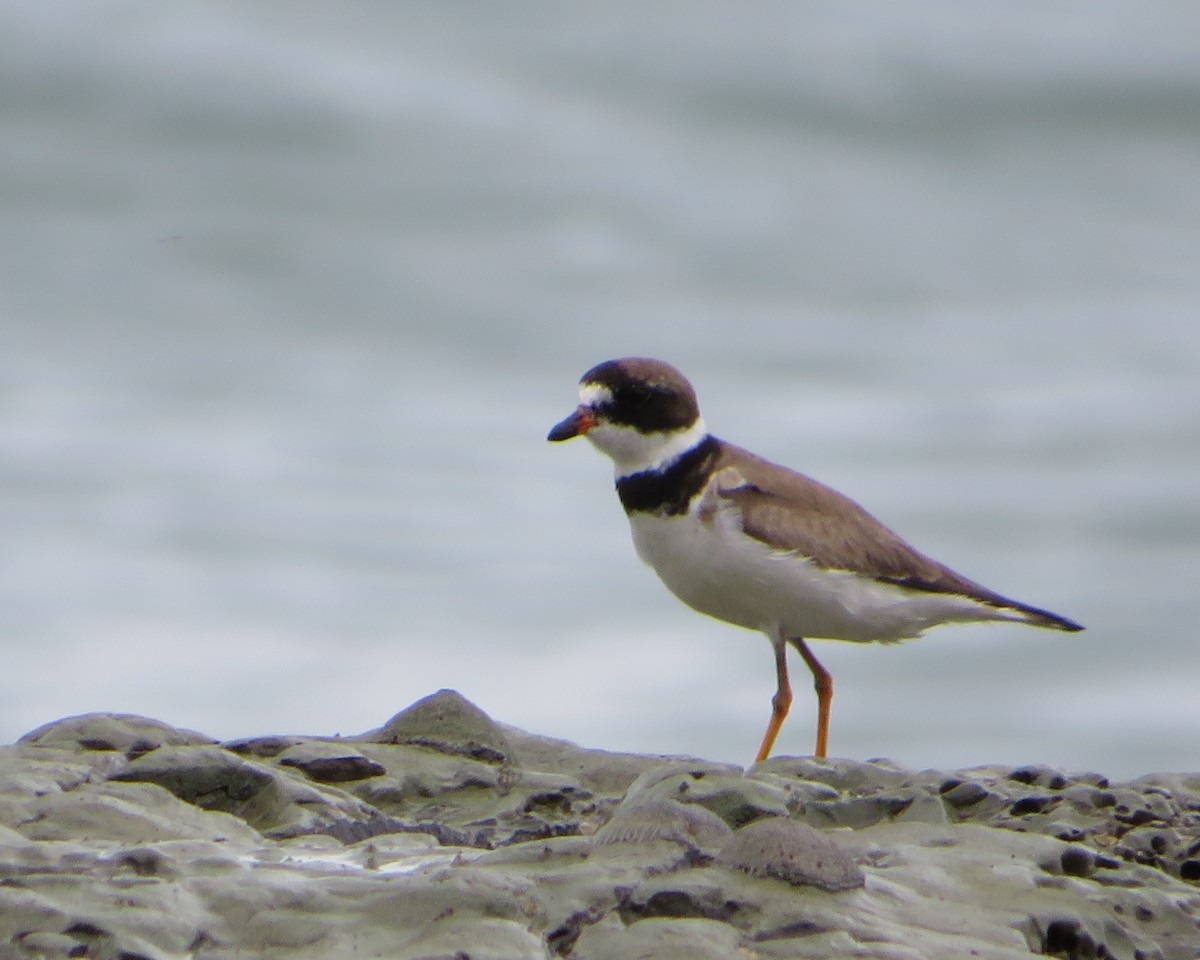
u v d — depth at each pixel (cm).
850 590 1509
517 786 1210
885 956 837
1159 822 1163
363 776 1211
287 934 830
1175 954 936
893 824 1077
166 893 862
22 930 827
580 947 839
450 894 859
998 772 1252
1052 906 923
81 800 1048
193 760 1132
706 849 940
